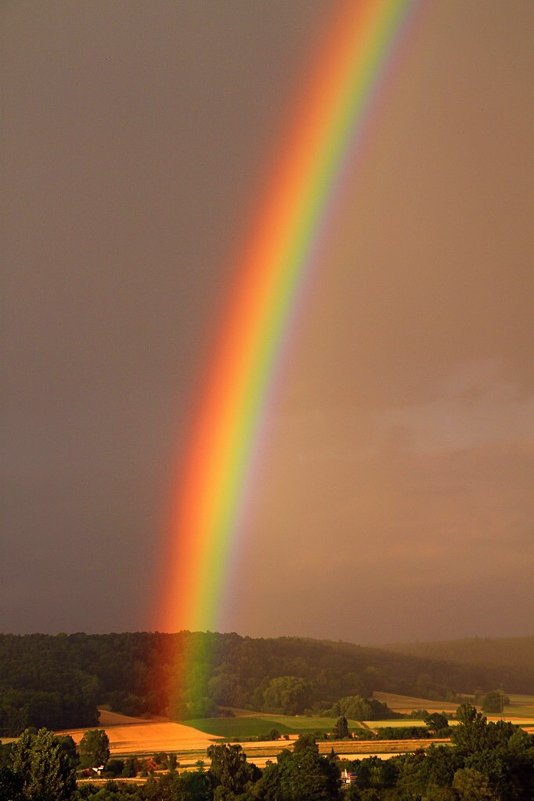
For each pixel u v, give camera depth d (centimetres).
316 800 10256
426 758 11062
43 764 9238
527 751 11312
